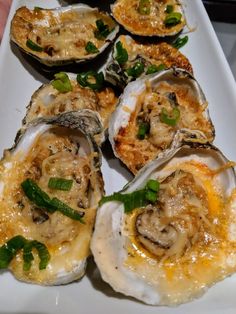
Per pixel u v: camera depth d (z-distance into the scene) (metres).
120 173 0.18
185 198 0.16
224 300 0.15
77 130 0.17
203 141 0.16
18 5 0.22
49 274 0.14
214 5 0.25
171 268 0.15
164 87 0.19
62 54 0.21
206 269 0.15
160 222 0.15
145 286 0.14
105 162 0.18
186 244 0.15
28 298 0.14
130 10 0.23
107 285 0.15
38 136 0.17
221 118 0.20
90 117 0.18
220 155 0.16
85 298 0.15
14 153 0.16
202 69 0.21
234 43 0.25
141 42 0.22
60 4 0.24
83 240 0.15
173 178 0.16
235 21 0.25
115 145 0.18
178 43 0.22
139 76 0.20
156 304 0.14
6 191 0.16
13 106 0.20
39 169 0.16
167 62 0.21
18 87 0.20
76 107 0.19
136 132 0.19
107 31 0.22
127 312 0.14
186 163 0.17
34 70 0.21
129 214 0.16
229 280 0.15
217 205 0.16
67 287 0.15
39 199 0.15
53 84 0.20
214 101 0.20
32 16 0.22
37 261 0.15
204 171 0.16
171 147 0.16
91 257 0.15
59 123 0.16
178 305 0.14
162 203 0.16
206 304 0.15
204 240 0.15
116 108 0.19
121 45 0.21
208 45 0.22
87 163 0.16
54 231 0.15
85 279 0.15
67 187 0.16
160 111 0.19
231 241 0.15
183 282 0.15
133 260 0.15
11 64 0.20
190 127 0.19
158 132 0.18
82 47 0.21
